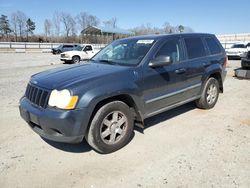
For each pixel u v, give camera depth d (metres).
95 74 3.61
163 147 3.84
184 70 4.69
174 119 5.05
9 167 3.31
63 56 19.59
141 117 4.00
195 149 3.75
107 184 2.96
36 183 2.98
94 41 50.50
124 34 38.03
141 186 2.90
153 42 4.31
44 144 3.98
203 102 5.50
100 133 3.50
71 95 3.20
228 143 3.94
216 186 2.87
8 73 12.45
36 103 3.50
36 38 68.00
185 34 5.04
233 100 6.54
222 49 6.04
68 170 3.25
